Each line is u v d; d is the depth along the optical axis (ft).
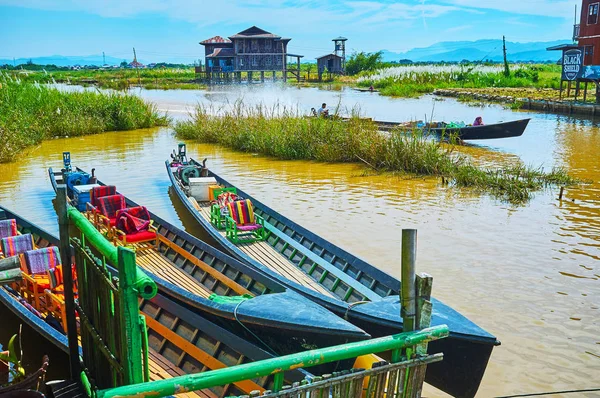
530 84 207.82
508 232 47.03
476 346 21.99
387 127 94.12
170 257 38.93
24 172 74.23
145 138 103.35
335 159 79.10
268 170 73.56
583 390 25.36
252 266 33.14
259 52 272.31
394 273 38.19
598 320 31.65
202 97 184.85
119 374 13.29
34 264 31.09
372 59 321.93
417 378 14.24
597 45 138.51
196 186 53.93
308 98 182.70
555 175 64.95
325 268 34.30
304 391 12.84
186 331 25.57
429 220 50.75
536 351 28.60
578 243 44.09
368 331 24.75
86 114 113.29
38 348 26.35
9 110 100.94
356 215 52.49
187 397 21.71
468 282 36.78
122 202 44.27
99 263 15.02
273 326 22.16
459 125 93.76
